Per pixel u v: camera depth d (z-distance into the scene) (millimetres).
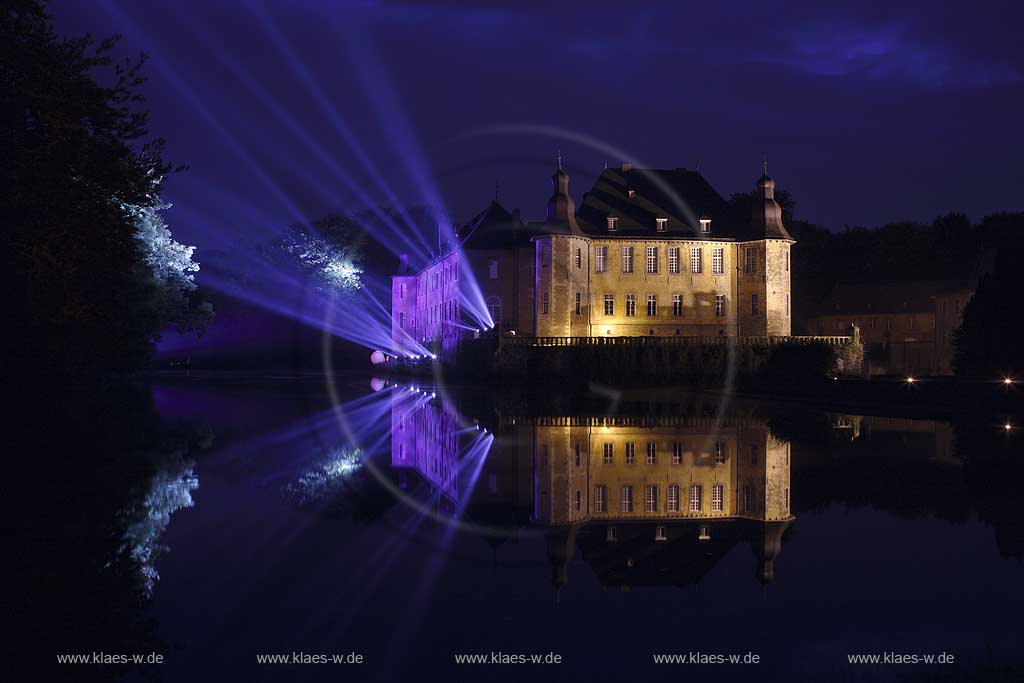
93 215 25250
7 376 28047
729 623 9172
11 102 23500
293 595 10031
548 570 11469
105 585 10234
